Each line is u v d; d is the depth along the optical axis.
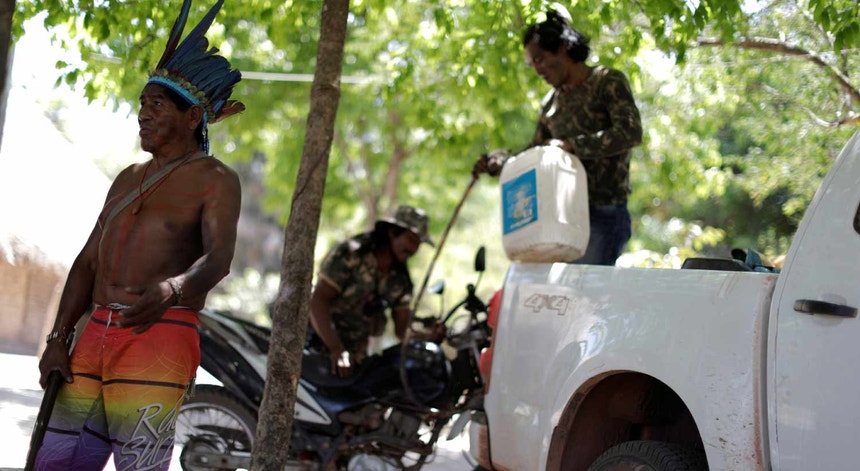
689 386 3.59
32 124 11.78
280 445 3.90
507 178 5.05
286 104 15.22
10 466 5.48
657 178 11.21
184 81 3.66
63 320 3.65
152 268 3.52
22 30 5.96
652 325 3.81
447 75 8.77
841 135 7.22
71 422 3.50
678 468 3.70
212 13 3.74
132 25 6.22
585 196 4.90
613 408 4.23
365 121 15.70
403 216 6.15
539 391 4.36
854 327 3.16
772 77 7.61
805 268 3.37
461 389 5.45
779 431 3.33
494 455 4.67
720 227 13.52
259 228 34.53
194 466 5.41
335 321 6.09
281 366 3.93
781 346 3.36
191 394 3.66
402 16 9.48
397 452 5.54
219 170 3.60
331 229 22.45
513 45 6.79
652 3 5.69
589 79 5.49
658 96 9.07
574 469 4.26
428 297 21.03
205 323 5.53
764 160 8.16
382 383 5.50
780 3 6.88
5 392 7.98
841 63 6.84
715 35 7.12
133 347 3.42
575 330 4.21
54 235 11.04
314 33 12.47
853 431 3.10
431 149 12.63
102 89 6.80
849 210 3.33
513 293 4.75
